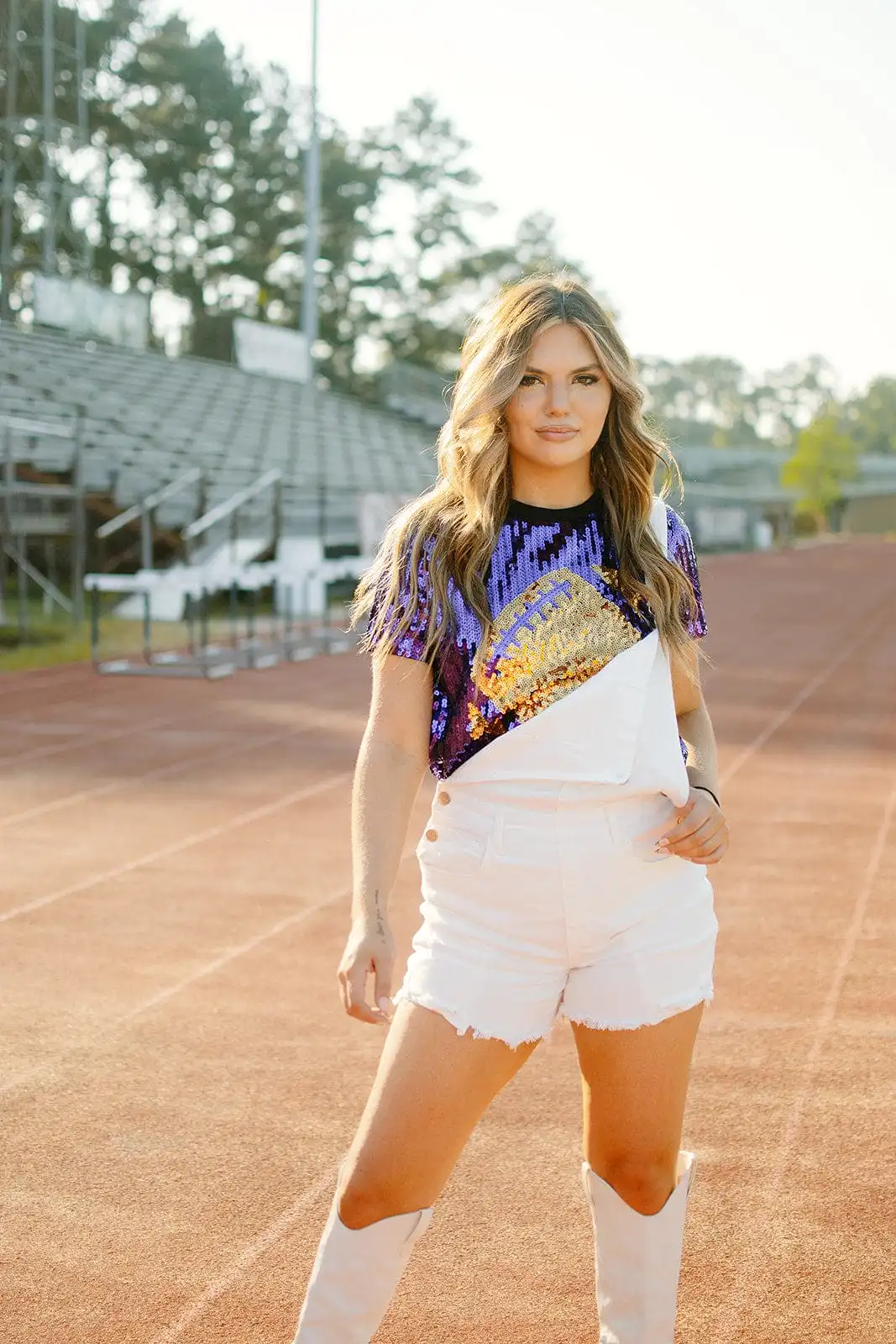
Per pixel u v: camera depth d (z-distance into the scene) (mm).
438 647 2193
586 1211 3291
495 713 2164
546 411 2184
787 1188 3408
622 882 2158
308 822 7656
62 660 15367
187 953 5305
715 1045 4348
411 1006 2170
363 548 17750
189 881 6387
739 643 18703
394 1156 2137
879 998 4805
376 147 65938
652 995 2186
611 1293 2342
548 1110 3855
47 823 7598
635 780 2164
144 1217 3242
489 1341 2752
